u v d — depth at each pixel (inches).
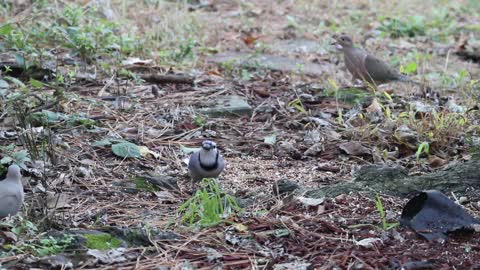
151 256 337.1
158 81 584.4
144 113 523.2
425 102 571.2
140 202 400.5
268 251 343.0
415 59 719.7
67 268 322.0
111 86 566.6
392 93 604.1
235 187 423.2
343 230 363.3
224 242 350.0
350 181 420.2
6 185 344.8
